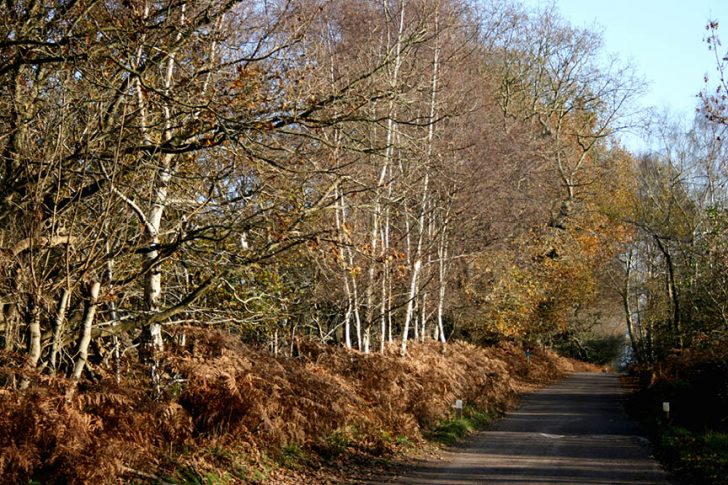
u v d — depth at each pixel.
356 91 12.18
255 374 11.76
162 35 10.52
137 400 9.80
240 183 13.09
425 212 22.61
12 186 9.55
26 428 7.97
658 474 13.29
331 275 19.08
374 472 12.59
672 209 35.62
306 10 14.63
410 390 18.08
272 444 11.64
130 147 10.11
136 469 8.91
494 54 40.09
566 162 48.09
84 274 9.02
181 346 11.50
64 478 7.94
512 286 38.94
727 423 19.50
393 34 20.05
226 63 10.56
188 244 11.34
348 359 18.02
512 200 29.98
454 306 34.81
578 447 16.91
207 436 10.90
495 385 26.52
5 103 10.16
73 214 9.74
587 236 46.91
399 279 22.89
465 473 13.02
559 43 48.47
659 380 26.91
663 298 36.62
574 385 39.97
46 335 9.36
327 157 13.66
